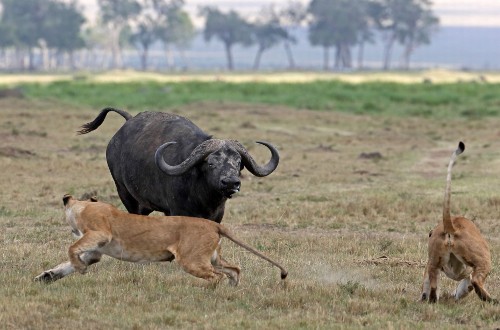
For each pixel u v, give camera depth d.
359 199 31.23
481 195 32.53
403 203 30.11
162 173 20.78
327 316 16.34
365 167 41.50
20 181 34.53
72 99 85.38
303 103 83.56
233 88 102.69
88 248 17.45
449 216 16.84
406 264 21.58
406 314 16.80
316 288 18.36
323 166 41.41
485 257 16.98
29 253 21.64
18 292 17.31
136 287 18.22
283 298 17.36
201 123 61.62
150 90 100.56
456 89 103.81
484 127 63.34
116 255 17.88
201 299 17.23
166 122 21.81
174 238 17.72
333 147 50.78
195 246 17.56
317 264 21.33
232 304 16.97
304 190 34.19
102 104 78.88
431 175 39.09
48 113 65.38
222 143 19.73
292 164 41.94
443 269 17.38
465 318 16.47
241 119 65.44
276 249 23.27
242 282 18.78
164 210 21.41
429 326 15.80
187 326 15.45
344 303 17.36
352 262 21.72
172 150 20.84
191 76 192.62
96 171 37.91
